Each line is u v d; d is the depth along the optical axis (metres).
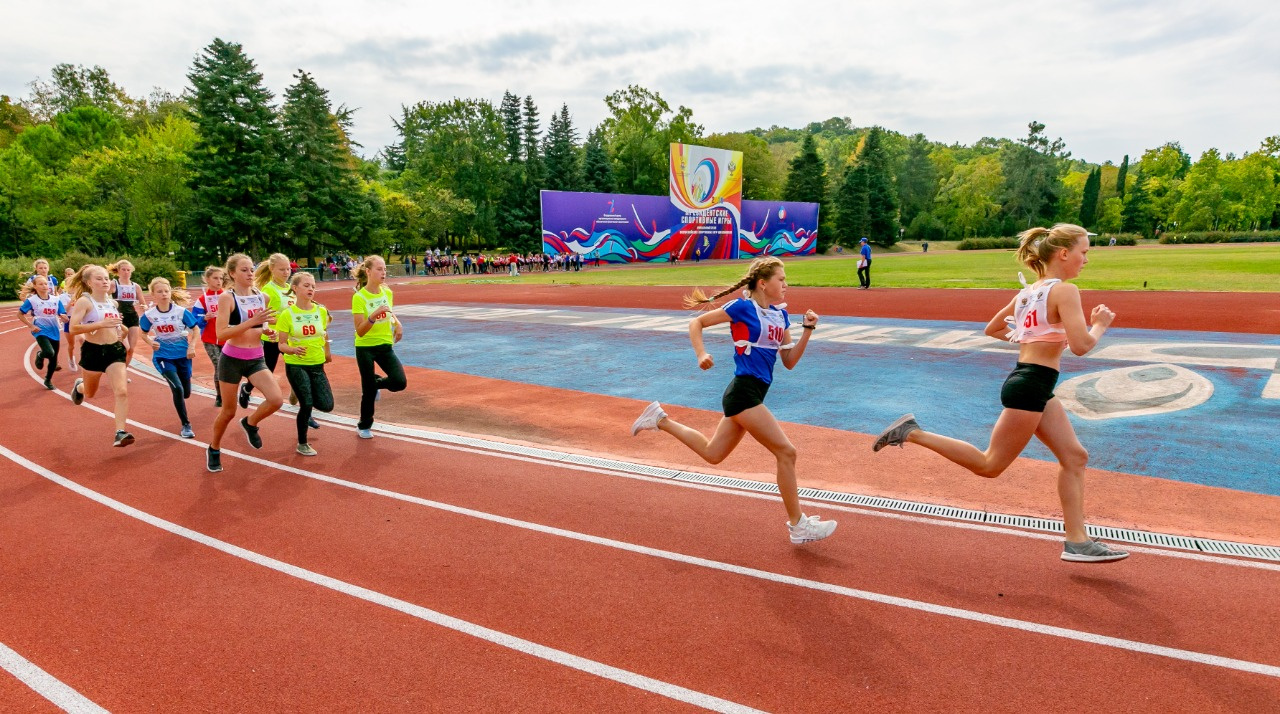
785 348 4.81
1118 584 4.11
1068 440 4.12
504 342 15.62
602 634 3.79
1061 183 107.56
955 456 4.27
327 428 8.46
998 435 4.16
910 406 8.62
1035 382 4.02
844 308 19.77
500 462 6.95
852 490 5.85
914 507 5.40
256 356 6.80
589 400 9.77
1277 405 7.89
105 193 51.22
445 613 4.07
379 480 6.45
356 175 61.66
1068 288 3.89
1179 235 79.38
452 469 6.74
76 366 13.45
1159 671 3.28
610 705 3.19
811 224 70.06
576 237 56.88
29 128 62.12
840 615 3.89
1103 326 3.87
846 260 58.34
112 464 7.14
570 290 31.58
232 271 6.61
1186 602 3.88
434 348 15.03
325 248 56.41
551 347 14.70
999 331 4.59
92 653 3.75
